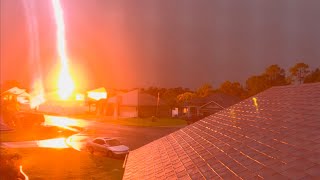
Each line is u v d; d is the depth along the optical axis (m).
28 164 28.19
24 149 35.66
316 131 7.50
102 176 24.62
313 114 9.09
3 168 22.05
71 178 23.73
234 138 9.91
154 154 12.73
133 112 82.56
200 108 76.56
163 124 65.50
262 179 5.99
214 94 80.50
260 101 15.08
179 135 14.86
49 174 24.83
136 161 13.01
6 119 57.69
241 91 115.62
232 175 6.83
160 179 8.82
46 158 30.95
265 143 8.16
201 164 8.58
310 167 5.68
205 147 10.34
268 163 6.68
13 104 78.94
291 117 9.77
